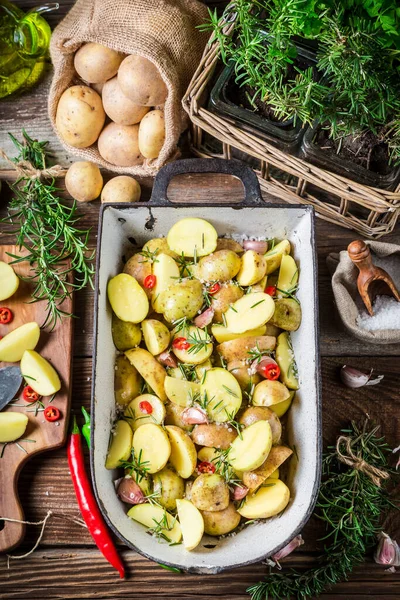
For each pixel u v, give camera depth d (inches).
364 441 34.3
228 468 31.0
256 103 34.0
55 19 39.8
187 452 31.1
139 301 32.6
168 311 32.2
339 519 34.9
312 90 30.1
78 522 35.9
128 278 32.8
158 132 35.2
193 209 32.8
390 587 35.8
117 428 32.0
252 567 35.7
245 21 29.9
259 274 32.5
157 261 32.9
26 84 39.2
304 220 32.9
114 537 35.6
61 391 35.4
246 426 31.4
